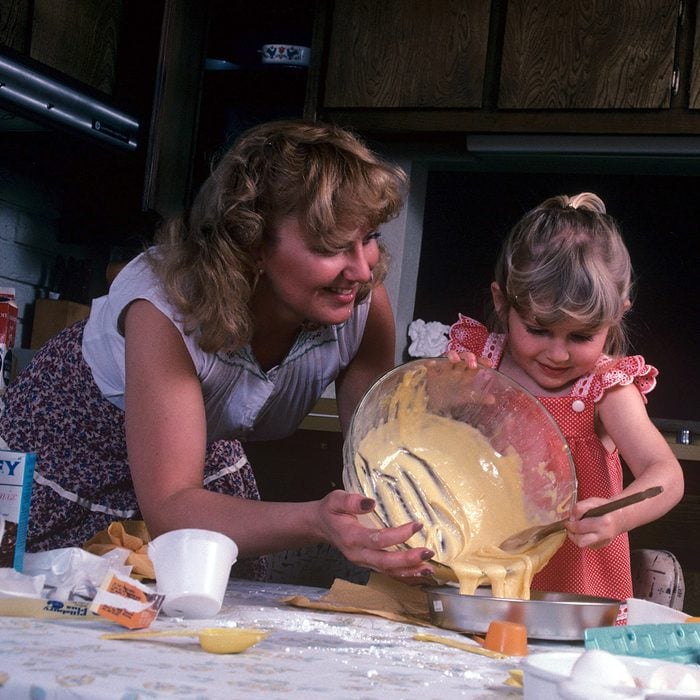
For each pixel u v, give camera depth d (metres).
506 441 1.15
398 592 1.05
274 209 1.02
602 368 1.48
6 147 3.01
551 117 2.74
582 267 1.35
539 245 1.41
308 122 1.06
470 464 1.14
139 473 1.01
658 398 2.99
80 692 0.52
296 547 0.94
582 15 2.72
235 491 1.54
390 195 1.04
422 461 1.13
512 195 3.22
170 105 2.98
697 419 2.95
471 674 0.65
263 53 3.10
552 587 1.47
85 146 2.93
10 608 0.76
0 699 0.54
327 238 1.00
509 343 1.54
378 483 1.08
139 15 3.13
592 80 2.70
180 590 0.81
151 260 1.09
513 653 0.77
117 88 3.10
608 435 1.52
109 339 1.30
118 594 0.73
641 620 0.90
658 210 3.06
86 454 1.37
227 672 0.59
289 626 0.81
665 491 1.33
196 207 1.09
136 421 1.03
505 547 1.04
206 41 3.12
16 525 0.86
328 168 1.00
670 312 3.01
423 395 1.15
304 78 3.12
